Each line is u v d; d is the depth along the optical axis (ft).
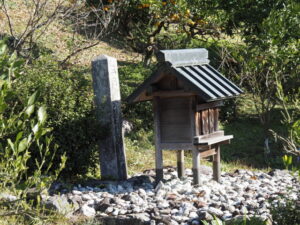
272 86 47.06
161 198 25.55
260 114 49.37
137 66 59.98
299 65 40.32
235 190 27.71
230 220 20.33
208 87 27.04
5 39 9.34
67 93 29.07
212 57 57.16
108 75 30.94
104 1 56.65
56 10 41.52
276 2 47.14
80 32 65.87
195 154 27.45
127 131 44.62
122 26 62.95
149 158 38.96
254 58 42.75
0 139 25.03
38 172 10.96
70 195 25.99
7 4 69.67
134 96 27.71
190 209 23.41
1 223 17.06
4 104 9.09
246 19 48.65
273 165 44.14
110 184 28.84
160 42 61.57
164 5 54.54
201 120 28.12
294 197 24.85
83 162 28.96
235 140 51.34
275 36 34.24
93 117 29.73
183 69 27.55
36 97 9.31
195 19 55.16
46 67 35.73
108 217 22.00
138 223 21.58
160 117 28.04
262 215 21.39
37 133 9.23
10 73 9.23
